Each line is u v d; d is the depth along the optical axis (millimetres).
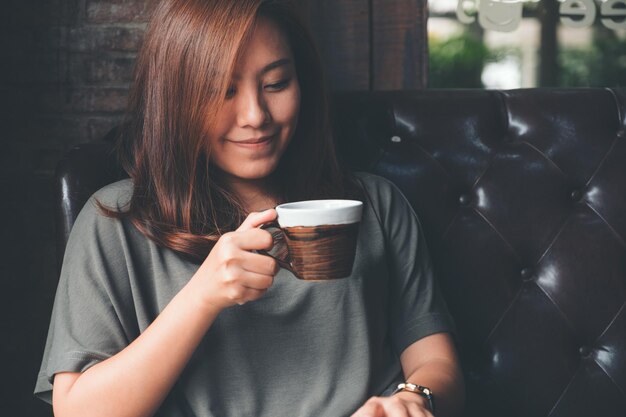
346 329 1286
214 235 1254
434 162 1625
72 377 1143
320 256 1025
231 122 1230
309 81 1406
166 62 1239
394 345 1432
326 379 1268
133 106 1351
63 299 1201
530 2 1938
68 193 1350
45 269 1857
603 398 1610
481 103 1661
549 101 1664
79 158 1386
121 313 1192
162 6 1264
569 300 1614
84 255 1200
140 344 1102
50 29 1792
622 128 1664
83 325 1165
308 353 1265
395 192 1480
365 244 1365
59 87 1808
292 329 1257
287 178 1426
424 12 1936
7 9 1784
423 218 1613
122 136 1403
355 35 1946
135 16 1790
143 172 1291
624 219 1626
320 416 1251
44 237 1849
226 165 1273
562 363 1610
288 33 1311
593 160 1639
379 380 1355
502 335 1616
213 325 1229
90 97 1810
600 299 1615
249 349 1238
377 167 1621
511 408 1616
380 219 1422
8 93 1808
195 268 1236
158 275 1229
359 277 1316
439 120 1641
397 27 1947
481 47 1962
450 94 1680
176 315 1089
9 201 1840
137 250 1236
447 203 1623
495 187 1624
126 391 1091
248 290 1051
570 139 1643
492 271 1616
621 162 1639
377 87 1968
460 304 1616
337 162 1448
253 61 1209
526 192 1626
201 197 1287
